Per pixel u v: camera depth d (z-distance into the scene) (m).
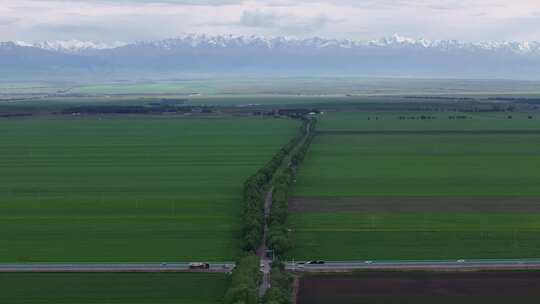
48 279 167.12
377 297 153.00
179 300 152.50
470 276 167.50
